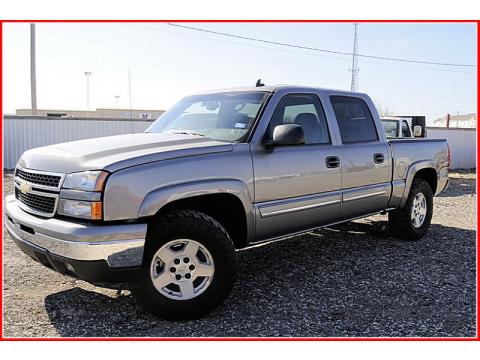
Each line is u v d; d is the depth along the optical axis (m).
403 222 5.94
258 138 4.11
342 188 4.89
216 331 3.45
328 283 4.48
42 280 4.51
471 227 7.19
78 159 3.51
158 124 4.96
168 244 3.51
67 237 3.24
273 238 4.32
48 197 3.51
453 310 3.88
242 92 4.67
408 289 4.34
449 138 22.42
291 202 4.32
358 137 5.25
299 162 4.39
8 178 13.85
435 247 5.83
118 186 3.28
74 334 3.39
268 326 3.54
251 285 4.42
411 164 5.89
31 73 22.31
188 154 3.68
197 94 5.15
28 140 18.12
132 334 3.39
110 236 3.23
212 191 3.68
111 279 3.32
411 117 15.17
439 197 11.45
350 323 3.61
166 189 3.45
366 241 6.08
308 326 3.54
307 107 4.75
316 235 6.42
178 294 3.59
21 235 3.69
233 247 3.74
